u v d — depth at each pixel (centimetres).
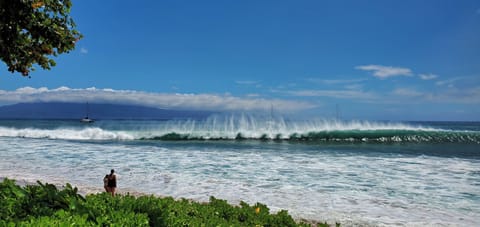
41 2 536
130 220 337
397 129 4528
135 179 1473
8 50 561
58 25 604
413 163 2047
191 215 467
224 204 551
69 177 1492
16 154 2286
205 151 2611
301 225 546
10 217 311
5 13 508
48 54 612
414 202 1170
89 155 2280
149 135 3869
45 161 1975
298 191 1298
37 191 372
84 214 312
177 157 2225
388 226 930
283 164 1958
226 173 1647
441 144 3400
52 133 4075
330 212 1043
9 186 390
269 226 520
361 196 1239
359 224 941
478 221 982
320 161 2098
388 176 1614
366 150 2784
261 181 1466
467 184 1448
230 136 3916
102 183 1380
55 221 292
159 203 444
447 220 989
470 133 4031
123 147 2856
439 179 1554
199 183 1408
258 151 2641
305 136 3934
